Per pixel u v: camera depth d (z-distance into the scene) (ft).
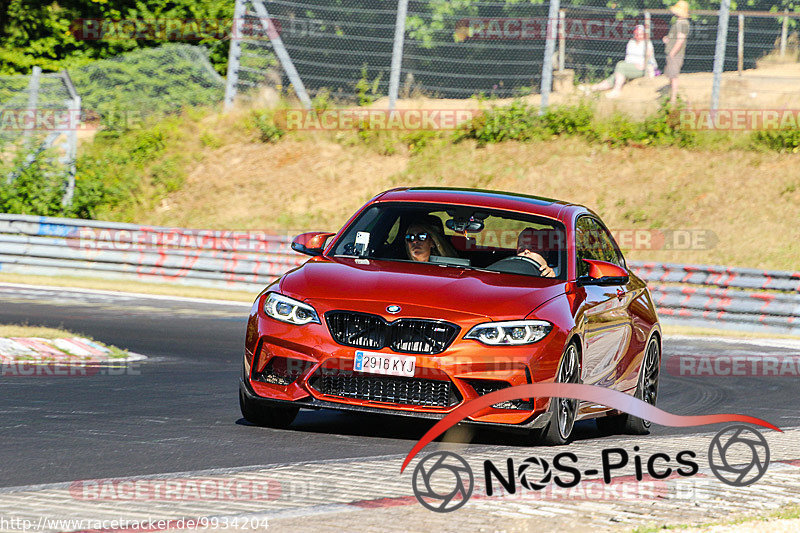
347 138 264.93
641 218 232.12
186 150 265.13
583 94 264.11
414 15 269.85
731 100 256.32
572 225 81.71
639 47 263.49
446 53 270.26
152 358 112.27
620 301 82.84
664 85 263.90
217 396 88.69
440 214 83.92
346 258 78.23
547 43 261.65
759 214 229.66
